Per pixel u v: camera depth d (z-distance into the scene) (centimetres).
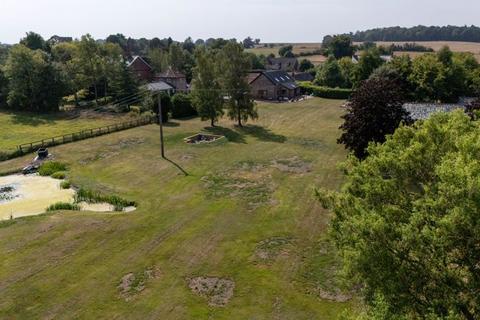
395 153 1440
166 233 2359
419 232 1114
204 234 2341
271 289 1820
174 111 5700
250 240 2264
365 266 1173
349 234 1332
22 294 1792
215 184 3144
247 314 1661
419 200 1165
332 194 1686
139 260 2069
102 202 2866
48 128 5212
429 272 1082
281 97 7794
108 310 1695
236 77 4981
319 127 5112
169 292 1812
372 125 3048
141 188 3091
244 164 3622
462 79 6272
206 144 4262
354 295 1753
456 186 1002
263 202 2784
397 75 5981
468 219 959
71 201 2880
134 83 6469
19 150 4006
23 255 2106
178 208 2712
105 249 2177
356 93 3322
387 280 1126
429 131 1342
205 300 1756
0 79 6562
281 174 3350
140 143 4338
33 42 9700
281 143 4319
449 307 1008
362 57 7500
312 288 1820
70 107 6725
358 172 1545
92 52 6850
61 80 6431
